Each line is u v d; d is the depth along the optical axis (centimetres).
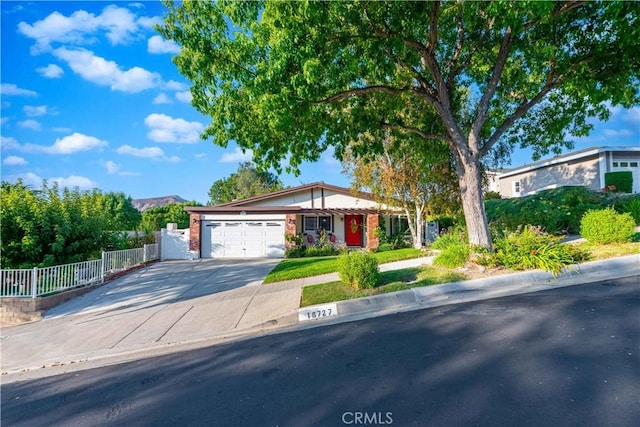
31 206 1205
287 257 2062
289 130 888
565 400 348
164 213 3531
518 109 987
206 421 373
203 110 898
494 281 805
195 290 1127
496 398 361
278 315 755
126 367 578
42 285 1030
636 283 719
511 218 1503
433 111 1109
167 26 793
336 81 826
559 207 1477
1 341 794
